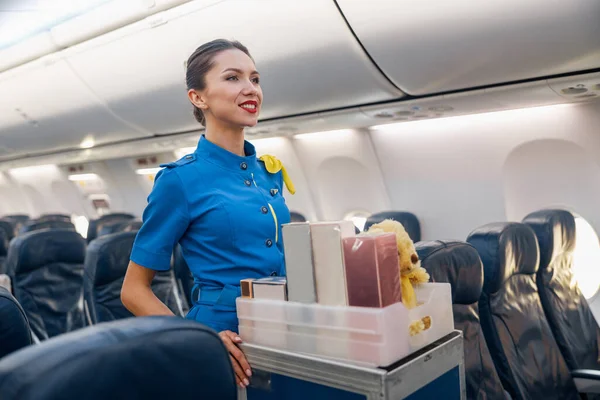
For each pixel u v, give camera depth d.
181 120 3.56
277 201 1.29
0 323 1.03
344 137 3.76
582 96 2.55
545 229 2.50
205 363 0.71
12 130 4.75
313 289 1.00
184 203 1.19
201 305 1.23
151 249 1.19
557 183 3.06
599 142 2.77
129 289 1.20
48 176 7.05
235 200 1.21
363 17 2.14
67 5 2.88
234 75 1.19
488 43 2.05
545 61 2.12
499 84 2.51
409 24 2.09
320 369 0.98
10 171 7.69
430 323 1.04
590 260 3.07
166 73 2.90
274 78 2.71
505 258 2.10
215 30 2.50
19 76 3.80
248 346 1.10
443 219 3.56
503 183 3.22
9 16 3.01
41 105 4.03
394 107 2.91
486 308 2.10
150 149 4.75
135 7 2.70
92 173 6.27
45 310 2.85
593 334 2.57
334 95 2.80
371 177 3.83
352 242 0.95
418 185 3.61
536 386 2.08
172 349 0.68
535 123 2.94
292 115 3.36
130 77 3.15
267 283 1.09
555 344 2.30
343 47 2.32
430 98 2.75
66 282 2.96
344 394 0.95
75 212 7.22
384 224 1.07
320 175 4.10
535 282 2.40
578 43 1.95
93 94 3.54
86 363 0.61
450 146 3.33
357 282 0.95
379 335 0.91
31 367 0.60
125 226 3.86
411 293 1.03
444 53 2.17
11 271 2.83
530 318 2.25
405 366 0.93
